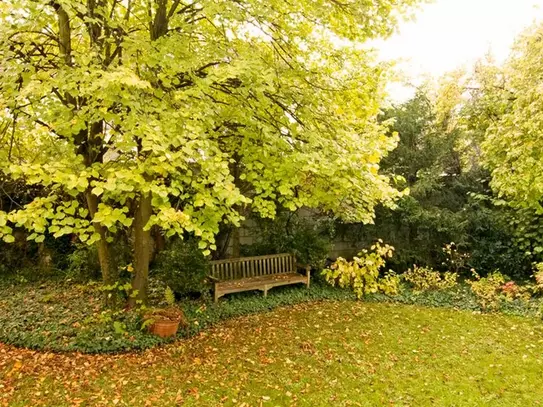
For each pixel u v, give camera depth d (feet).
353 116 21.27
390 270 29.66
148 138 12.41
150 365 16.97
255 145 18.40
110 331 19.02
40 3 13.17
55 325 19.53
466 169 35.99
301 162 16.62
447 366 17.75
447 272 30.78
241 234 32.65
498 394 15.39
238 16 15.88
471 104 32.76
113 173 12.72
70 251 32.32
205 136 14.96
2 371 15.87
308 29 19.88
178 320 19.74
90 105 14.60
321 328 22.22
